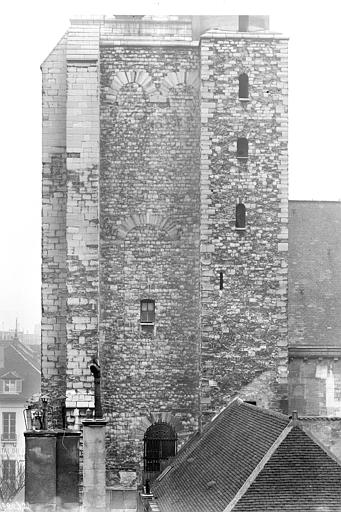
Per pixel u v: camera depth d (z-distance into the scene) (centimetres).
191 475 2408
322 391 2973
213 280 2892
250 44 2933
